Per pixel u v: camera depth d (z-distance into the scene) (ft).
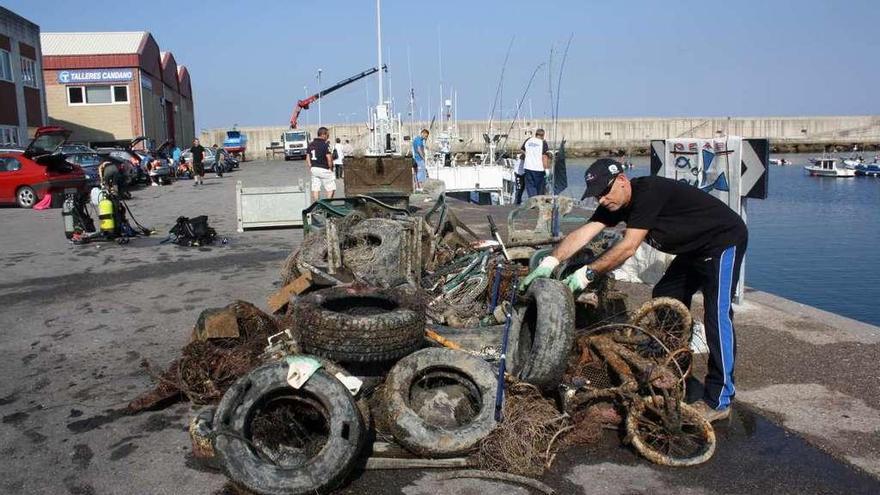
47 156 70.28
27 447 14.67
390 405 13.73
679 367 14.88
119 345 21.58
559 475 13.25
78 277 32.12
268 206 47.42
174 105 196.13
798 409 15.84
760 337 20.59
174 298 27.66
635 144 237.04
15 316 25.22
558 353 14.46
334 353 14.46
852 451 13.97
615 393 14.76
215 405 16.12
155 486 13.01
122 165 89.61
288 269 25.53
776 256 72.95
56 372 19.25
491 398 14.06
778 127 256.73
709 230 14.82
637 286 26.99
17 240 44.60
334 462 12.19
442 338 16.74
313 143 53.16
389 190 40.88
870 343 19.95
